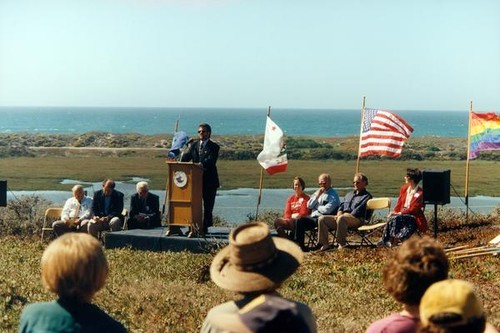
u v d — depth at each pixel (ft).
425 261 14.24
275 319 14.05
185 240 60.34
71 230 68.18
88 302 14.57
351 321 35.22
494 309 36.94
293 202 63.10
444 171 59.52
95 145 322.96
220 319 14.43
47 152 269.64
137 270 51.19
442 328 11.29
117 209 67.56
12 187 159.53
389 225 60.03
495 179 179.93
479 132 74.69
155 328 33.35
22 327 14.37
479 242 59.57
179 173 61.36
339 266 52.08
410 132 73.51
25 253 60.29
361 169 206.80
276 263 14.78
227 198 140.97
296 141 304.09
